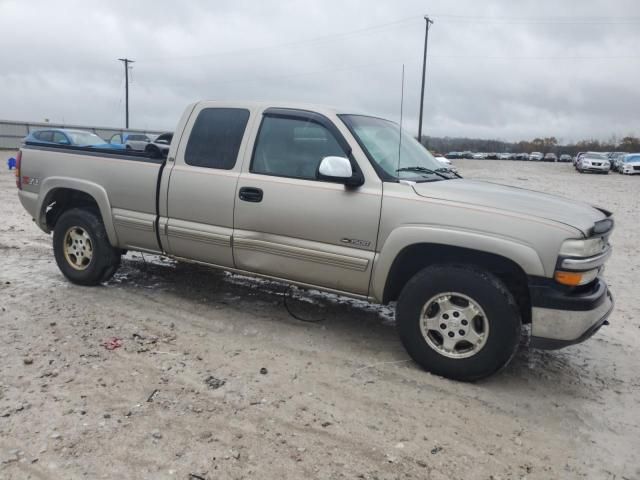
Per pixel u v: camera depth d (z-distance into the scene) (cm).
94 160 535
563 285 352
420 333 390
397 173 415
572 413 352
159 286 577
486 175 3077
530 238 353
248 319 491
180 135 492
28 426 306
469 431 324
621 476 289
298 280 442
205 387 360
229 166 464
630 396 380
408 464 289
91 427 307
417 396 362
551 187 2275
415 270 424
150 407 331
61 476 266
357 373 392
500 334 364
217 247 470
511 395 371
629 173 3534
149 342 428
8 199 1295
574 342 355
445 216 376
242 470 277
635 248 911
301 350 429
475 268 373
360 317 511
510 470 289
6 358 389
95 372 373
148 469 274
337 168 399
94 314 485
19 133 4575
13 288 552
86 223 544
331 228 414
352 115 450
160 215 499
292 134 442
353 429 319
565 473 289
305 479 272
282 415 330
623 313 562
